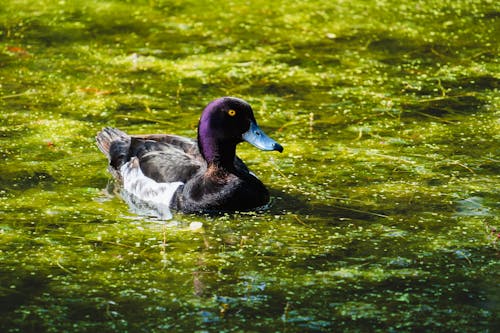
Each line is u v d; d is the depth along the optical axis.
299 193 13.59
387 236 12.23
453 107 16.55
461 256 11.68
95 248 11.96
